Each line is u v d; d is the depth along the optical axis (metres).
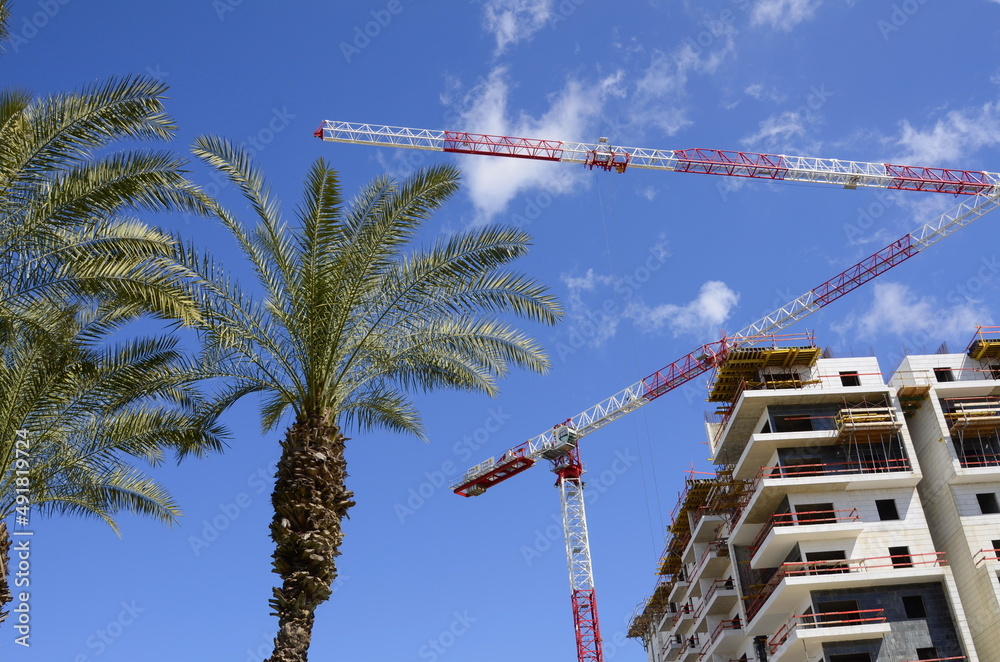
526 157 116.38
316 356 27.53
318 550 24.98
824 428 64.38
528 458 125.31
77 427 29.20
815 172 117.19
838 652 54.94
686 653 77.69
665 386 115.44
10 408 26.33
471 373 31.34
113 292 24.06
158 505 31.47
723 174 117.94
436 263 29.06
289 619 24.30
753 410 65.56
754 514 63.88
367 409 31.55
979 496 60.91
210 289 27.47
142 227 25.70
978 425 61.97
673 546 81.75
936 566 57.50
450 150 115.81
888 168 117.62
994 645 55.12
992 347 65.50
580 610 118.25
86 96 23.98
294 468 26.02
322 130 114.19
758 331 110.56
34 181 23.64
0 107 22.81
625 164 115.75
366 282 28.55
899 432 62.72
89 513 30.81
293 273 28.56
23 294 23.59
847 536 59.47
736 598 69.69
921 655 55.16
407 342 30.06
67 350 26.14
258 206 28.77
